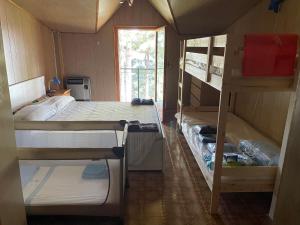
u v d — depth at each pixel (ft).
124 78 22.75
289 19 8.90
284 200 2.86
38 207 6.41
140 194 8.50
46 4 11.80
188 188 8.91
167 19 16.25
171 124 15.99
